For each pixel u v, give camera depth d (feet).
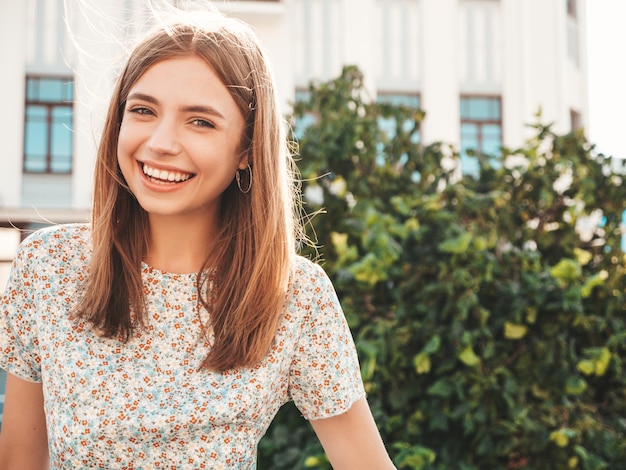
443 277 8.48
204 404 4.25
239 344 4.42
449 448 8.75
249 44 4.53
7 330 4.48
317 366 4.74
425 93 32.50
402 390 8.63
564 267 8.55
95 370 4.23
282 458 8.75
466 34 33.09
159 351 4.40
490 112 33.09
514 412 8.35
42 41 30.17
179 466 4.26
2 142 29.84
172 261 4.62
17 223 29.58
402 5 32.68
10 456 4.58
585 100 34.71
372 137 10.77
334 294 4.89
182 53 4.25
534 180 10.07
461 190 9.53
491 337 8.55
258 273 4.52
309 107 11.73
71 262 4.52
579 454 8.34
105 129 4.50
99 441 4.14
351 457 4.87
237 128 4.41
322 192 10.55
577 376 8.61
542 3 33.60
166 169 4.19
